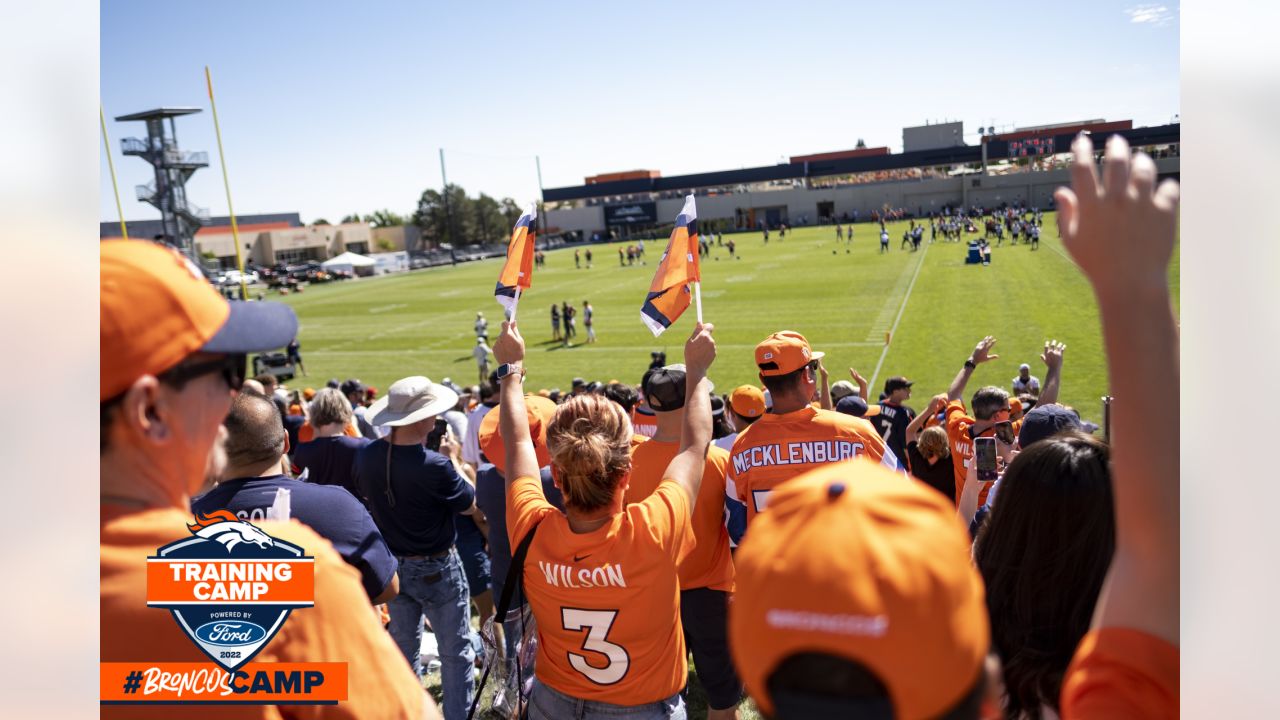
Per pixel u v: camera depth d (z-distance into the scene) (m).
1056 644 1.68
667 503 2.37
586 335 26.53
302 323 34.53
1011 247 40.97
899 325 22.70
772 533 0.87
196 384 1.24
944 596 0.80
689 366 2.64
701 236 72.19
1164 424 0.88
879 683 0.78
